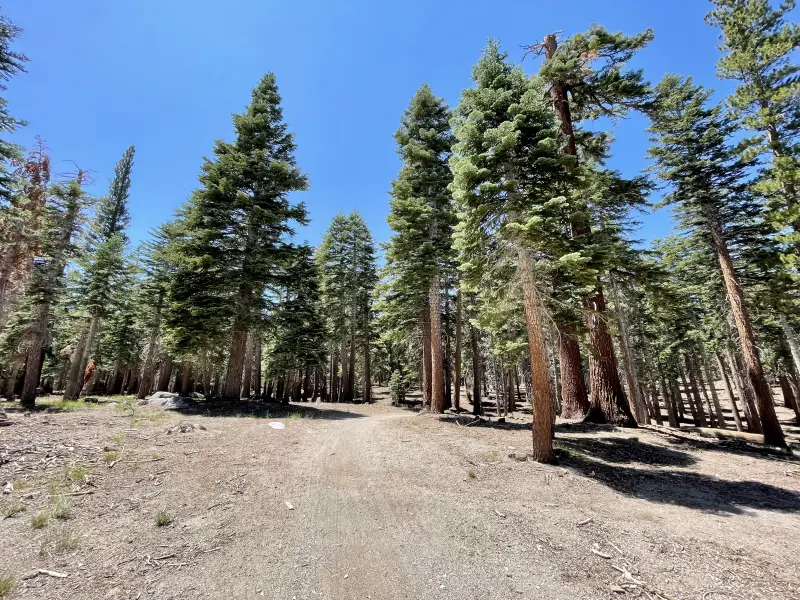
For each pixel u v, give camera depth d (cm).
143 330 3097
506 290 1118
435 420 1533
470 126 955
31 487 568
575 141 1673
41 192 1844
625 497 732
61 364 3512
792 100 1440
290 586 393
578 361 1658
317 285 2481
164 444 879
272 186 1955
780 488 845
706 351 2767
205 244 1747
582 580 427
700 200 1678
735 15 1562
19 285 1809
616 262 1358
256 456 848
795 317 2011
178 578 391
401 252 1728
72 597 346
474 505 644
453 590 400
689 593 408
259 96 2075
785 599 400
